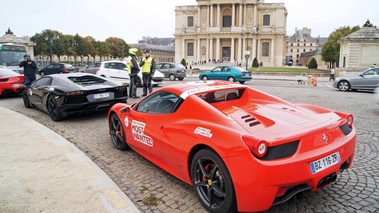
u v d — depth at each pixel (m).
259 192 2.75
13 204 3.42
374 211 3.27
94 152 5.42
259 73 41.66
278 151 2.81
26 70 12.67
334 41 71.94
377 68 16.72
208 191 3.25
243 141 2.82
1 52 21.91
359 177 4.17
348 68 32.69
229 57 87.38
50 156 5.02
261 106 4.06
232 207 2.98
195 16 88.56
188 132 3.44
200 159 3.28
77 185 3.90
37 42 65.56
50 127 7.39
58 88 7.90
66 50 69.88
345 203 3.45
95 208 3.33
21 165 4.61
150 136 4.18
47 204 3.42
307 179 2.87
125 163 4.84
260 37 84.81
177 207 3.43
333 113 3.79
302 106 4.17
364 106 10.73
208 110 3.48
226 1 83.75
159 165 4.21
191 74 43.53
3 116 8.34
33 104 9.50
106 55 90.19
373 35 32.19
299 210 3.31
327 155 3.02
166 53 142.50
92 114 9.01
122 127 5.21
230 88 4.43
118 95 8.38
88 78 8.87
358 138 6.23
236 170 2.83
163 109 4.15
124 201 3.49
